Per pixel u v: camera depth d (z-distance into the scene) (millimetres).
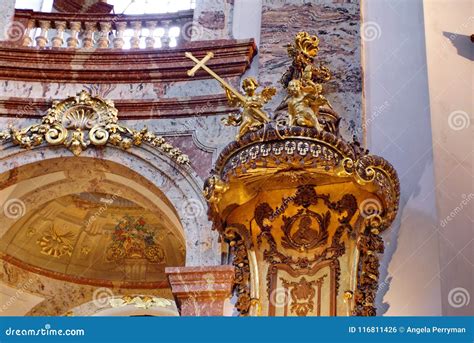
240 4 14125
